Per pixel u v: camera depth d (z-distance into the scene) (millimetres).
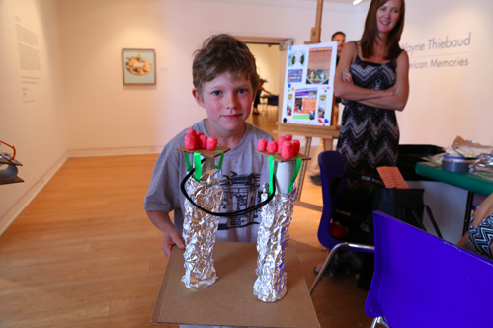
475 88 3977
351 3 5719
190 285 647
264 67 11836
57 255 2117
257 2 5305
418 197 1453
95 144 5059
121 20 4816
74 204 3004
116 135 5117
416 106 4895
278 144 611
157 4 4906
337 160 1763
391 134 1899
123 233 2449
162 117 5242
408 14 4980
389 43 1841
